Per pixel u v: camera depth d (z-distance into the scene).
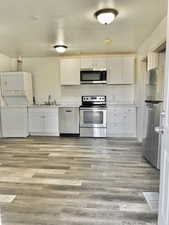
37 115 4.86
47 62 5.26
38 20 2.62
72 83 4.88
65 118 4.80
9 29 2.98
